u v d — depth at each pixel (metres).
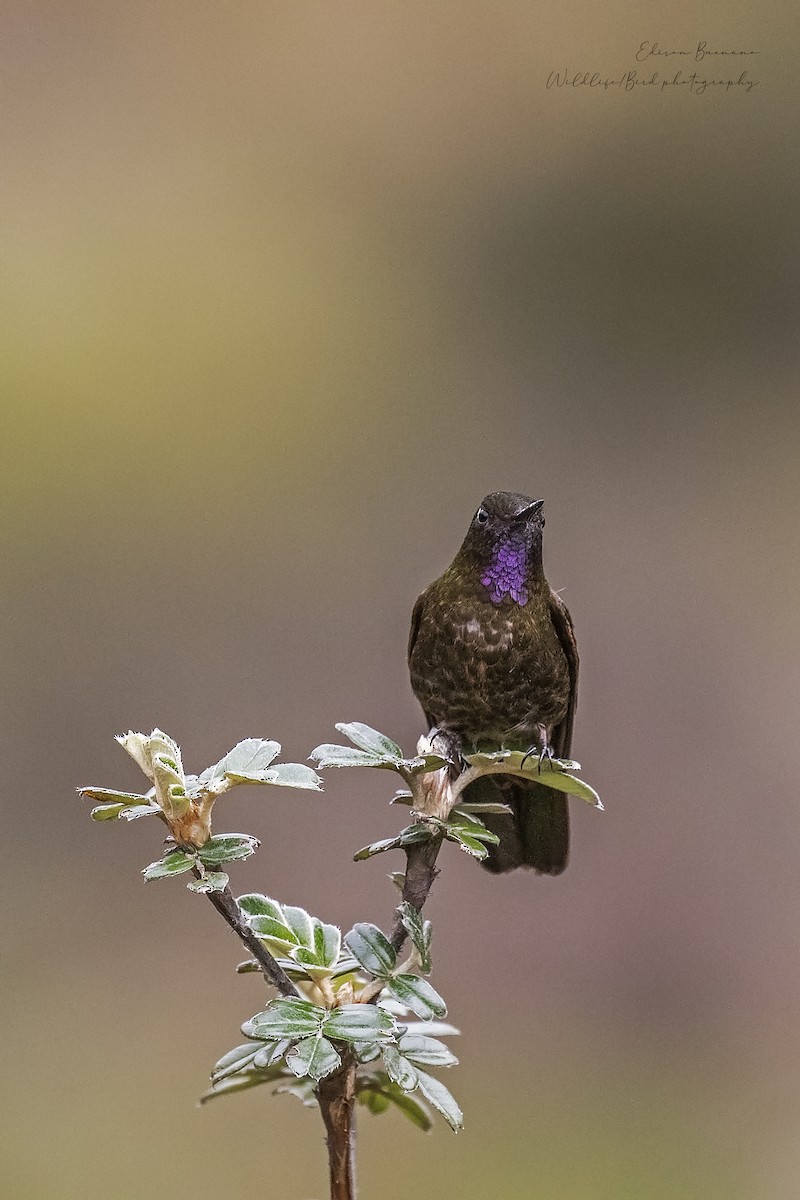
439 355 13.85
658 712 12.25
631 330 14.00
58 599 12.51
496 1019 10.64
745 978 11.00
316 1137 9.05
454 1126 3.58
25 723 11.91
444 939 11.06
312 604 12.78
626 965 11.08
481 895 11.23
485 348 13.91
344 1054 3.67
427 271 14.17
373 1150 9.21
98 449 13.04
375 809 11.26
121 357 13.42
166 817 3.61
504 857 6.63
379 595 12.75
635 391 13.81
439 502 13.29
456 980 10.88
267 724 12.19
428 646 7.16
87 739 11.98
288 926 3.80
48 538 12.69
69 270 13.73
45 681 12.17
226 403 13.35
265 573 12.84
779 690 12.26
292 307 13.82
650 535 13.05
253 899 3.85
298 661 12.50
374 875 11.02
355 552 12.91
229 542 12.86
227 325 13.69
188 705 12.20
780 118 14.38
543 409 13.70
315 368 13.60
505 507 7.00
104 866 11.16
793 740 12.02
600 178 14.40
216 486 13.05
